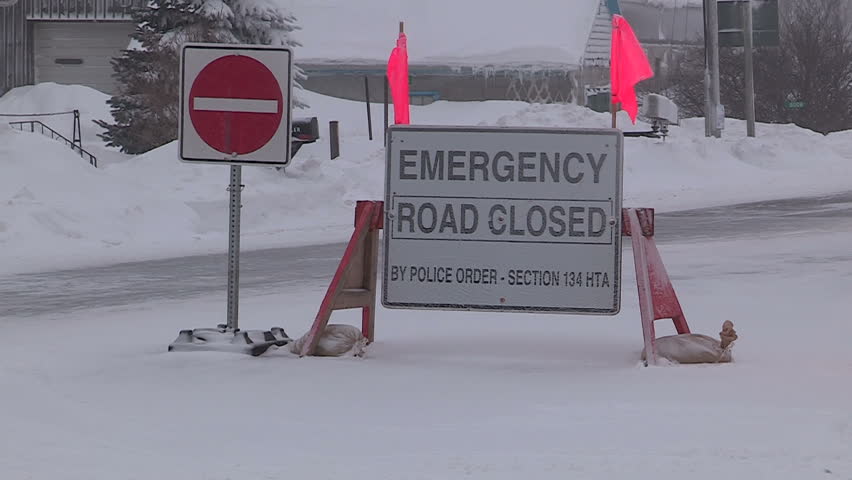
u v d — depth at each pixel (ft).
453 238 43.86
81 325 53.26
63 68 315.99
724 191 144.25
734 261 76.38
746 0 210.18
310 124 158.40
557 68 288.71
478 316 54.95
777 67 349.61
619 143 43.57
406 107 132.46
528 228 43.65
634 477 25.95
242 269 78.33
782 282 65.41
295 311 57.11
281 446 29.30
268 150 43.91
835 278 66.49
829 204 121.70
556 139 43.60
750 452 28.04
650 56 355.36
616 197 43.47
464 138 43.91
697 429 30.53
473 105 285.64
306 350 42.55
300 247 94.27
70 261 84.74
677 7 360.07
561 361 42.29
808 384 36.55
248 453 28.48
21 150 114.11
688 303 58.08
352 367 40.47
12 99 276.41
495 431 30.94
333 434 30.68
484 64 289.33
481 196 43.83
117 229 103.91
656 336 48.49
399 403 34.81
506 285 43.70
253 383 37.65
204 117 43.86
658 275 42.93
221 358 41.83
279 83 43.91
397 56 133.18
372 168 142.72
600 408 33.50
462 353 44.11
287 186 126.62
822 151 189.78
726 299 59.26
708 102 204.03
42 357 42.47
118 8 312.29
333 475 26.12
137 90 196.54
